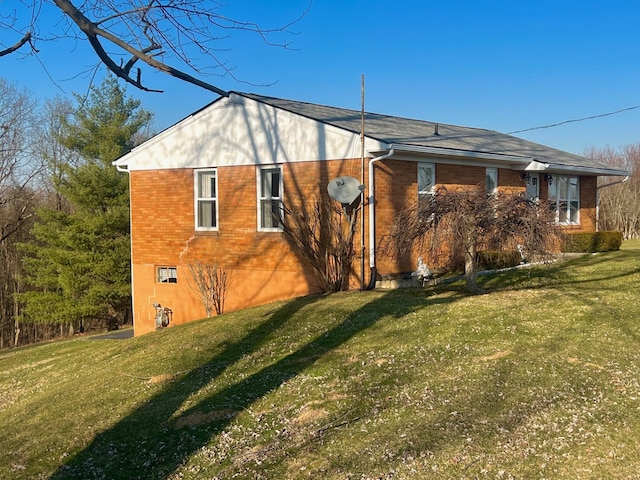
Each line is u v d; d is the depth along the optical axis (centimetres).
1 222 2836
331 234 1313
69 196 2439
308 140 1351
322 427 579
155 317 1608
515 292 1102
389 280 1314
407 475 467
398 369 711
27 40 671
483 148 1547
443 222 1035
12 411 871
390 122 1691
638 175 3312
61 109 2986
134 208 1664
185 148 1566
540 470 456
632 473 443
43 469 590
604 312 895
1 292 2883
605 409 554
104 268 2362
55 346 1627
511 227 1009
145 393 776
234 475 512
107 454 600
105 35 600
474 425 538
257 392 702
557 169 1733
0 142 2581
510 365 682
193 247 1559
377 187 1287
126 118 2575
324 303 1137
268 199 1430
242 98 1451
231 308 1491
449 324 884
